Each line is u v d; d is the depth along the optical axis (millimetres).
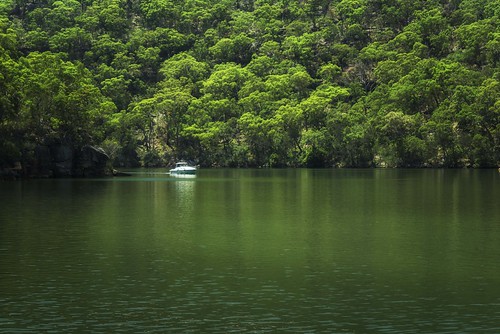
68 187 140250
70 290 45656
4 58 172125
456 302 42781
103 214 88625
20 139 166500
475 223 78688
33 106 169250
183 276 49938
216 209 95750
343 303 42594
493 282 48031
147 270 51969
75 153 185500
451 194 120562
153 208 96688
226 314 40250
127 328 37688
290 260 55969
